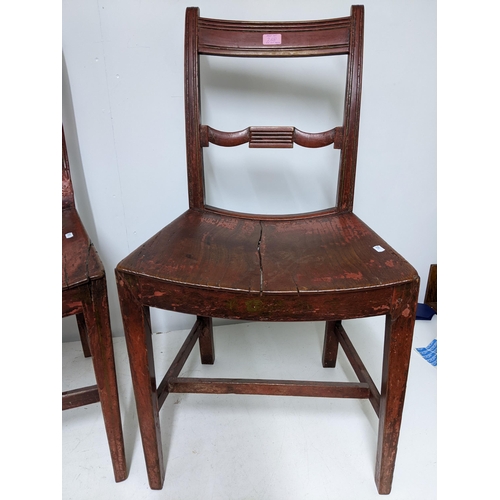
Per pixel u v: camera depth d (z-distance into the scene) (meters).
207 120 1.08
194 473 0.86
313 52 0.86
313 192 1.19
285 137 0.90
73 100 1.00
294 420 1.00
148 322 0.71
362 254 0.72
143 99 1.03
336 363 1.18
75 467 0.88
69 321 1.26
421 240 1.32
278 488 0.83
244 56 0.87
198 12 0.85
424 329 1.31
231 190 1.17
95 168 1.08
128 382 1.12
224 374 1.13
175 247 0.74
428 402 1.03
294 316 0.65
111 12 0.94
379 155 1.18
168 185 1.13
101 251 1.19
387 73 1.08
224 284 0.63
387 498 0.80
